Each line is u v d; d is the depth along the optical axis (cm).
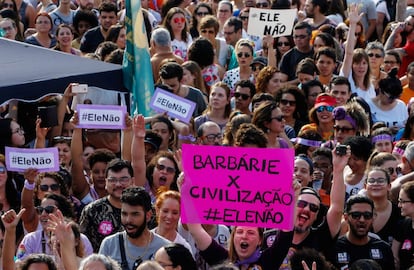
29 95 1988
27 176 1877
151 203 1783
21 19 3025
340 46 2675
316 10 2897
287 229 1584
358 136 1992
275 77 2355
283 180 1581
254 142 1866
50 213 1709
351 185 1966
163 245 1681
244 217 1591
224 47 2689
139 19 2167
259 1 2930
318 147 2069
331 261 1727
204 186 1596
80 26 2858
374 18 3080
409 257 1784
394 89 2356
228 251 1633
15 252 1855
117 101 2298
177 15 2706
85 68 2073
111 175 1800
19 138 2075
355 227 1720
